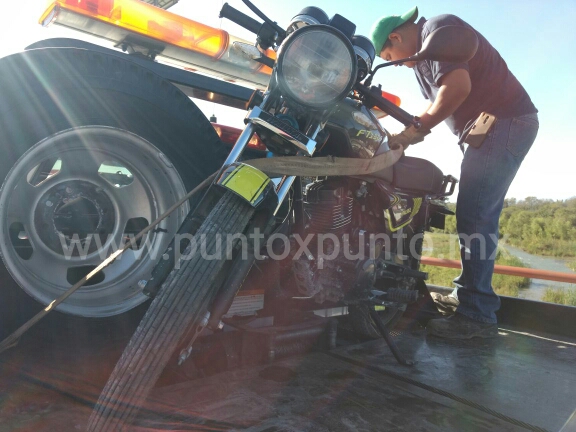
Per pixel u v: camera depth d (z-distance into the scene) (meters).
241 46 1.52
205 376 1.59
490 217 2.46
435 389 1.62
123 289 1.53
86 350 1.40
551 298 8.42
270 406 1.38
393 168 2.10
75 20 1.62
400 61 1.51
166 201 1.59
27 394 1.28
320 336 2.04
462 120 2.57
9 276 1.28
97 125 1.42
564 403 1.58
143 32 1.74
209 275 1.13
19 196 1.39
